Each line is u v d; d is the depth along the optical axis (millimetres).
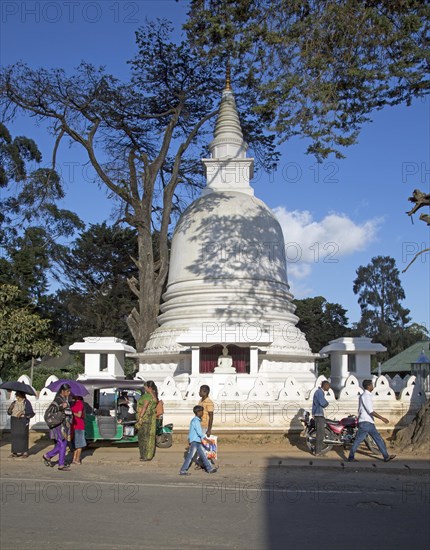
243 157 30391
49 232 44938
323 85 17797
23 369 46719
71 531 8961
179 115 34906
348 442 16734
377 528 9289
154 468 14883
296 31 17781
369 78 17969
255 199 28625
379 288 80000
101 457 16422
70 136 32281
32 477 13625
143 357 26141
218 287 25719
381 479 13578
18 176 35406
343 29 17484
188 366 24312
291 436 19359
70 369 50125
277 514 10141
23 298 36500
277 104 17984
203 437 14320
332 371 28453
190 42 19156
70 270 55750
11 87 29812
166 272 32531
